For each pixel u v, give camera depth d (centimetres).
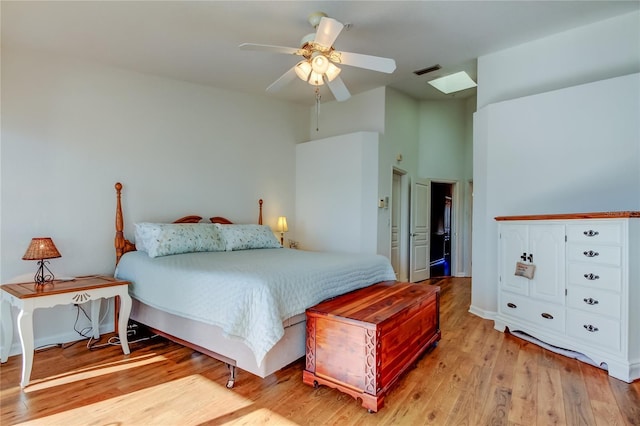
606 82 300
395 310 233
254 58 361
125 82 370
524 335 324
